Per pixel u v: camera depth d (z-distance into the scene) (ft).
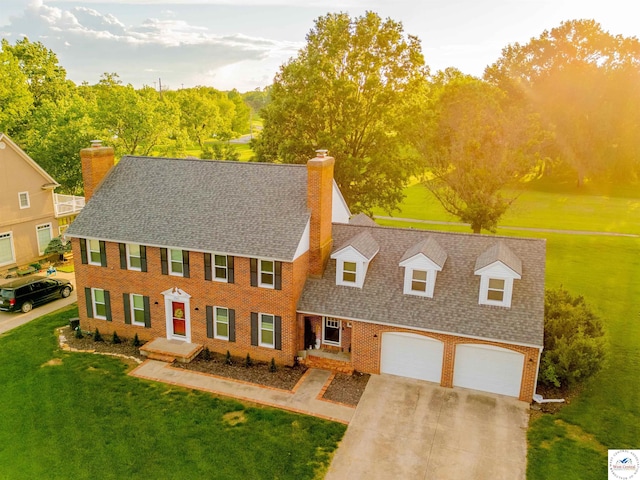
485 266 69.21
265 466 55.77
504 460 56.75
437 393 70.33
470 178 131.44
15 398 68.69
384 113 138.82
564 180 265.54
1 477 54.19
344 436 61.00
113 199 88.48
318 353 77.82
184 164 91.50
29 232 121.80
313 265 79.15
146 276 82.33
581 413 65.57
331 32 139.85
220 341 80.74
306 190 81.05
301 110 138.62
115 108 168.25
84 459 57.00
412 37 141.28
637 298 109.40
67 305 101.91
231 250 75.20
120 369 76.43
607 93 231.50
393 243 82.02
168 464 56.08
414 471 55.16
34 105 193.67
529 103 226.79
